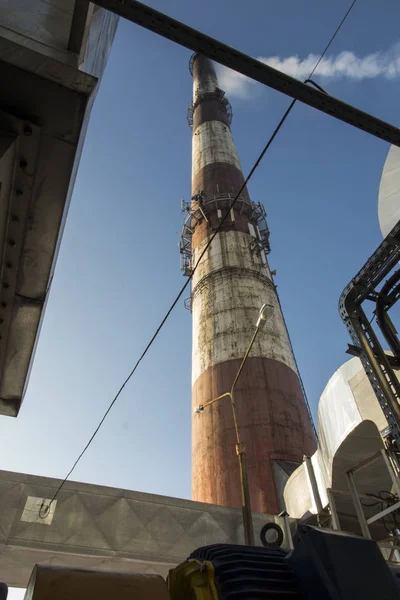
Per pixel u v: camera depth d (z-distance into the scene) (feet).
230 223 126.00
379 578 8.77
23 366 23.79
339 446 50.47
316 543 9.20
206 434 88.12
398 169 31.68
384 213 32.01
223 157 152.46
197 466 87.40
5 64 14.90
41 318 22.22
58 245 20.16
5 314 21.45
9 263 19.70
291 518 61.52
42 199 17.98
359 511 45.29
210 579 9.36
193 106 194.08
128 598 8.48
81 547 49.24
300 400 92.32
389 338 30.45
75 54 17.72
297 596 9.18
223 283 111.86
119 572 9.12
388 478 53.42
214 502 78.74
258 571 9.57
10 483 50.57
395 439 25.91
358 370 50.21
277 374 92.89
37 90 15.55
